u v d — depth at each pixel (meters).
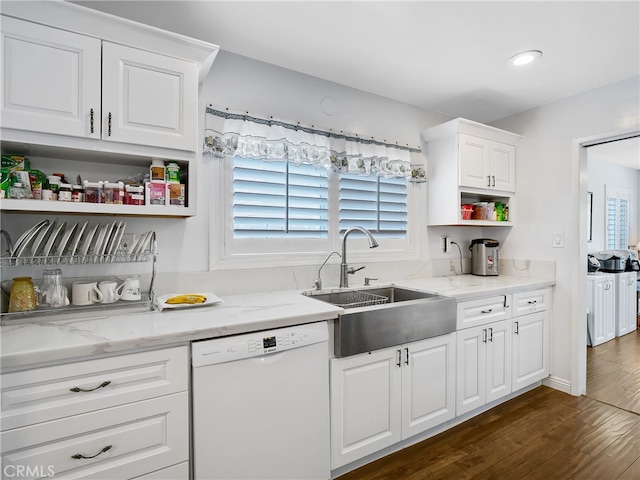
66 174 1.62
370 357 1.76
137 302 1.61
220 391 1.34
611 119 2.45
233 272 2.04
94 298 1.54
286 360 1.49
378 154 2.60
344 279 2.31
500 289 2.36
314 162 2.31
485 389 2.30
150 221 1.84
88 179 1.66
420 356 1.95
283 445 1.48
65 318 1.44
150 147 1.54
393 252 2.72
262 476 1.43
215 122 1.99
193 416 1.30
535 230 2.89
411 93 2.63
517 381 2.51
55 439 1.10
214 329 1.33
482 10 1.68
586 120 2.58
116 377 1.18
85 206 1.43
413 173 2.80
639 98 2.32
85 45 1.38
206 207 1.98
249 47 2.02
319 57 2.13
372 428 1.77
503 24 1.79
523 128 2.98
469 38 1.92
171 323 1.37
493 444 1.99
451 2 1.63
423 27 1.82
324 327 1.60
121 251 1.63
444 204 2.76
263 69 2.17
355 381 1.71
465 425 2.20
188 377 1.30
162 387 1.25
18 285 1.40
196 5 1.64
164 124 1.54
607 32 1.85
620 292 4.22
